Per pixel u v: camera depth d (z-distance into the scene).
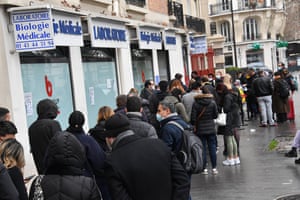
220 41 32.09
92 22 11.98
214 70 29.59
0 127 4.93
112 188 3.67
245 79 21.62
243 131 15.95
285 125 16.62
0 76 9.16
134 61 16.91
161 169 3.75
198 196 8.00
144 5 17.80
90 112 13.08
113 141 3.92
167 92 10.50
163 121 6.52
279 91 17.08
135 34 16.09
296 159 10.26
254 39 59.28
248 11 58.41
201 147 5.97
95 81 13.52
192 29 24.91
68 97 11.73
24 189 4.36
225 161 10.53
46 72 10.88
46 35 9.20
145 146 3.79
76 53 12.19
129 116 6.02
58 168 3.49
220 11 60.09
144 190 3.67
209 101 9.31
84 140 5.62
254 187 8.34
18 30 9.30
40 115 5.95
